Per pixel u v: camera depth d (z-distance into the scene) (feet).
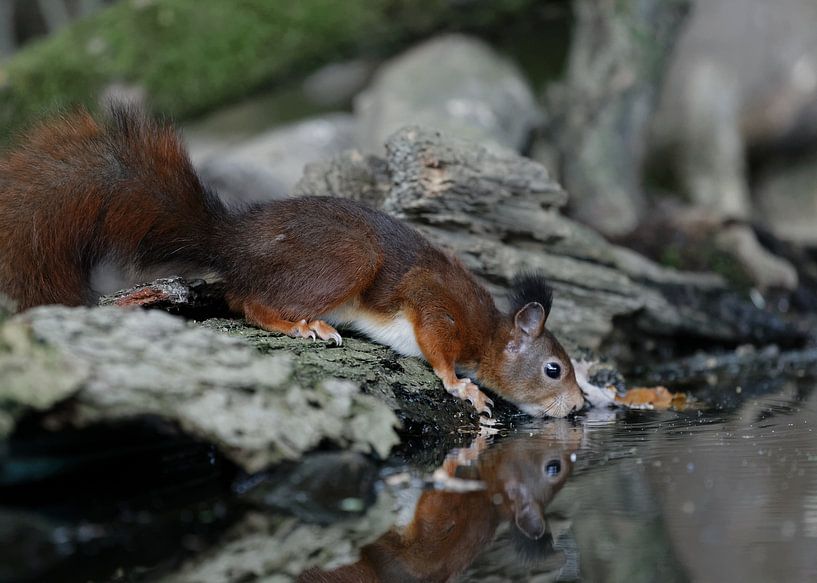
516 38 82.53
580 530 24.72
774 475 28.53
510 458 30.94
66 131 34.73
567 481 28.45
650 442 32.83
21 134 34.65
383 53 73.97
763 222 74.64
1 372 24.13
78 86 67.15
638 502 26.55
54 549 23.20
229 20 69.92
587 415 38.37
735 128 75.05
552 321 45.19
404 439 32.65
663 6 65.10
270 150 65.21
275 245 35.09
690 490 27.35
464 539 24.57
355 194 44.09
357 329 37.27
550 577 22.27
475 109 62.95
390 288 36.35
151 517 24.91
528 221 43.93
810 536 24.06
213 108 70.79
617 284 46.44
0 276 31.68
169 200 35.53
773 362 50.78
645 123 66.59
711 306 53.21
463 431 35.04
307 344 34.42
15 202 32.68
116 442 25.82
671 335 51.75
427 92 65.72
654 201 68.23
